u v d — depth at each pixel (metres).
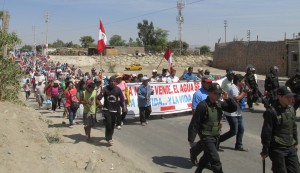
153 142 10.26
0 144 7.29
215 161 6.28
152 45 108.12
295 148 5.77
